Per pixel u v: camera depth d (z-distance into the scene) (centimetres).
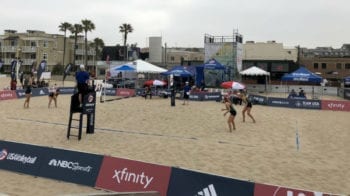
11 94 3203
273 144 1536
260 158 1287
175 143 1501
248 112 2117
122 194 634
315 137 1733
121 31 8912
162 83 3444
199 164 1184
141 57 7769
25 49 8819
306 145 1538
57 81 6494
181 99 3438
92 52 10188
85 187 915
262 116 2408
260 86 5056
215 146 1460
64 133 1673
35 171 994
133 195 663
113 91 3778
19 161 1029
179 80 4359
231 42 4325
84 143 1473
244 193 738
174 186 816
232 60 4325
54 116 2188
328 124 2158
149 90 3400
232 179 758
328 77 8344
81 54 9888
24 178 974
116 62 6450
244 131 1819
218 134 1727
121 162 900
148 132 1747
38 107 2628
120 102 3036
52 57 9088
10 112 2336
